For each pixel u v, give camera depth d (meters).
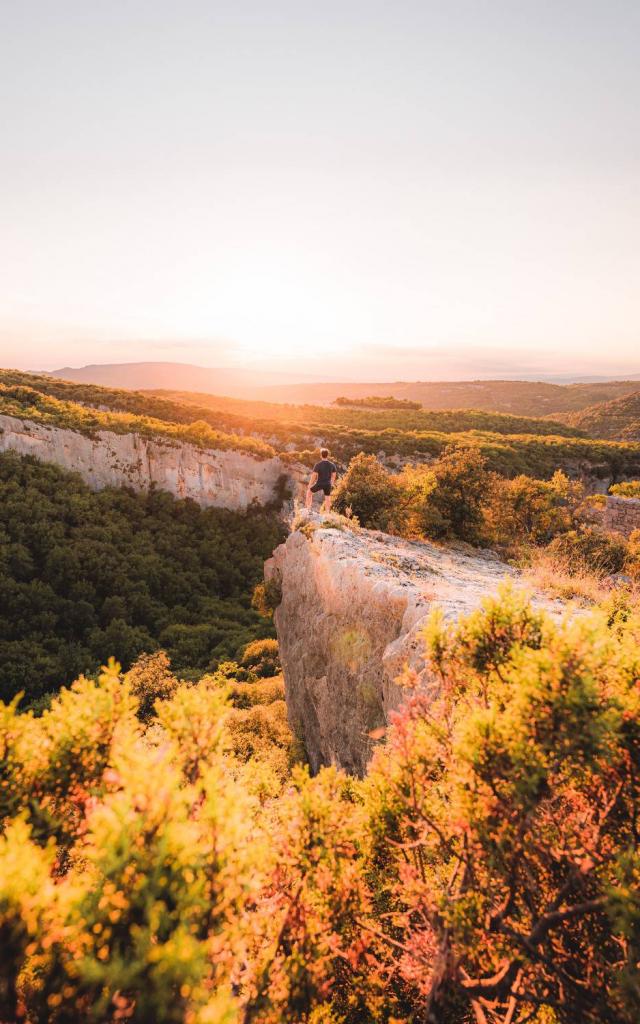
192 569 47.41
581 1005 1.99
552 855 2.18
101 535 43.62
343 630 8.20
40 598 36.41
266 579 14.77
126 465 50.28
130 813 1.73
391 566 8.38
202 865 1.70
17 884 1.47
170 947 1.37
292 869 2.51
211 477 54.28
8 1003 1.46
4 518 40.00
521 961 2.07
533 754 1.98
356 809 2.96
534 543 15.53
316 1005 2.29
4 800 2.17
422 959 2.31
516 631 2.58
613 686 2.23
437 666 2.82
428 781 2.92
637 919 1.90
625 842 2.26
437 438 68.19
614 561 12.12
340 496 12.78
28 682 29.81
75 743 2.27
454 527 12.77
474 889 2.28
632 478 59.84
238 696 18.16
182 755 2.38
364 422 99.69
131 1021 1.47
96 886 1.61
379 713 6.91
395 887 2.64
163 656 25.14
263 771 3.14
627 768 2.19
